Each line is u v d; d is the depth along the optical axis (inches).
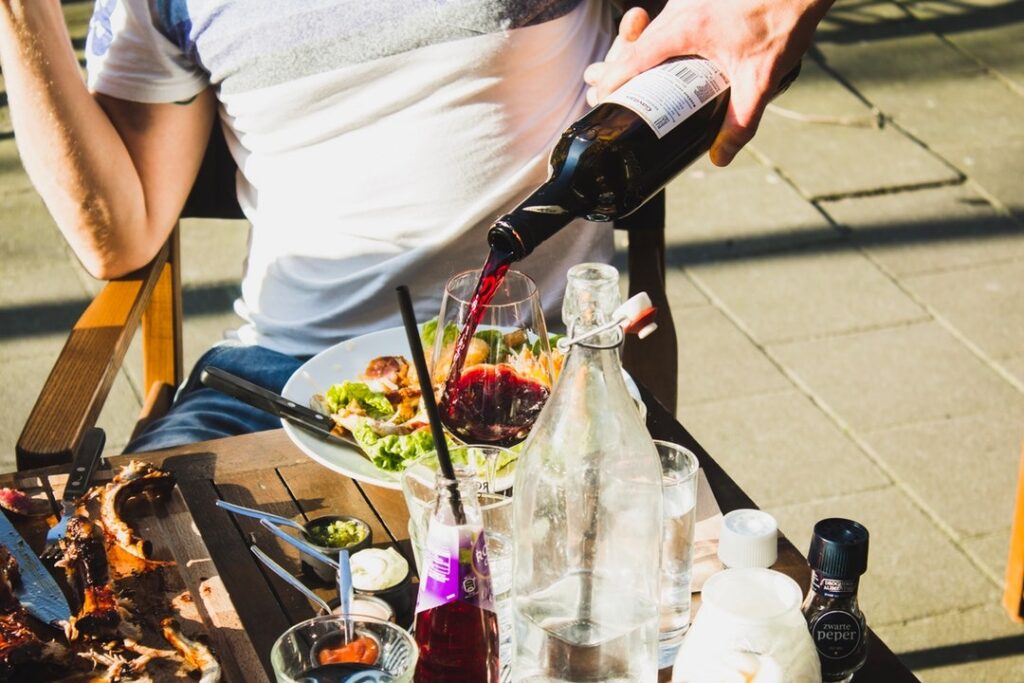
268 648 39.1
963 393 106.6
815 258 125.8
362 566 41.4
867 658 39.0
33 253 126.3
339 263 64.9
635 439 35.7
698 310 118.3
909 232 129.7
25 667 36.1
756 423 103.2
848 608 36.4
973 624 82.7
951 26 173.3
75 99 61.6
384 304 64.6
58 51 60.9
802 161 142.6
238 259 127.0
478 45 60.6
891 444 100.3
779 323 116.3
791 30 47.6
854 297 119.8
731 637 33.5
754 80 48.7
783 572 42.5
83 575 39.3
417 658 34.0
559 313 65.1
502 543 39.6
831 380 108.4
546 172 63.4
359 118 62.6
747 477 96.8
